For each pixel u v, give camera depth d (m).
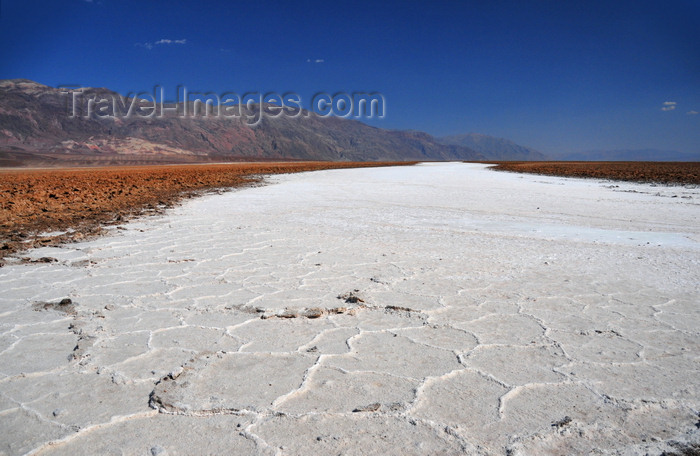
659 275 5.03
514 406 2.38
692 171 30.80
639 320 3.65
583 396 2.49
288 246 6.54
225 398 2.43
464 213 10.42
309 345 3.14
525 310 3.88
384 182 21.64
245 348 3.08
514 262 5.63
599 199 13.79
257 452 1.99
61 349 3.04
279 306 3.94
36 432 2.13
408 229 8.12
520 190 17.05
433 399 2.44
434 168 42.78
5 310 3.80
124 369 2.75
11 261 5.53
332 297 4.20
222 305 3.96
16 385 2.56
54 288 4.43
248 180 22.92
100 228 7.96
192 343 3.15
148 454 1.98
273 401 2.40
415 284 4.64
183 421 2.22
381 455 1.98
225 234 7.46
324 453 1.99
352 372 2.74
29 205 11.03
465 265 5.46
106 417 2.25
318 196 14.34
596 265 5.49
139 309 3.85
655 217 9.88
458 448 2.03
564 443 2.08
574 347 3.13
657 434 2.16
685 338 3.29
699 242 7.01
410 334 3.34
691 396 2.50
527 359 2.94
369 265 5.43
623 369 2.81
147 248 6.33
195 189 17.02
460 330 3.42
